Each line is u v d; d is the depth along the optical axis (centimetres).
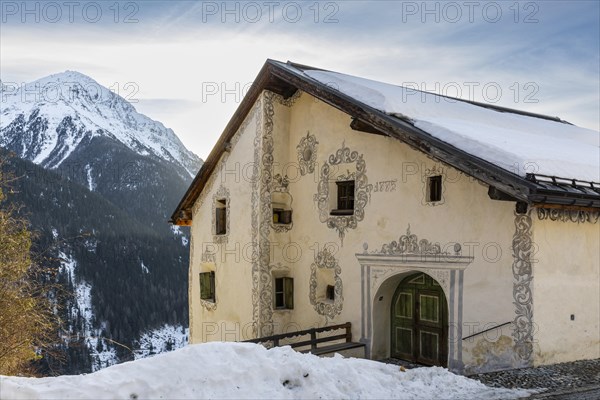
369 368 716
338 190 1223
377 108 1047
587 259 925
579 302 905
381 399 638
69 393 521
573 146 1258
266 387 598
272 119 1299
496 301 882
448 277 956
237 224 1359
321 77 1218
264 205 1277
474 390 695
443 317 1021
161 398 548
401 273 1046
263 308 1254
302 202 1284
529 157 835
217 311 1423
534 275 838
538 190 768
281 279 1313
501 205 883
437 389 690
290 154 1327
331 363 687
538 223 849
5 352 1099
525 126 1359
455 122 1073
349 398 626
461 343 928
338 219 1185
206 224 1515
